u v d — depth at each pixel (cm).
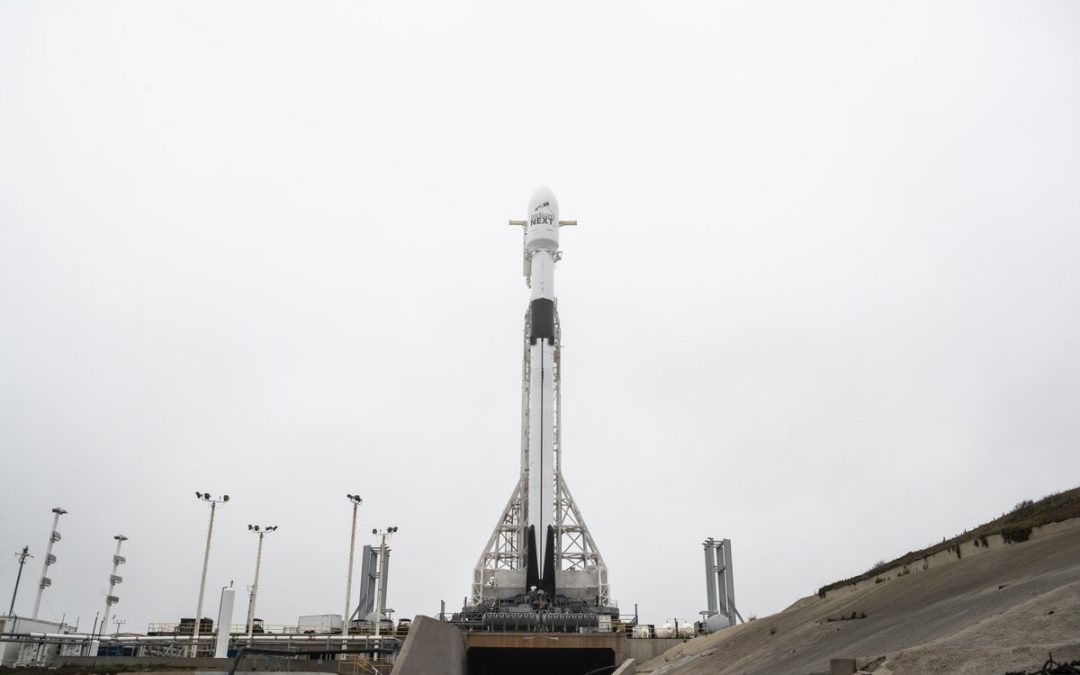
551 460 10412
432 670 6225
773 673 3781
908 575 4797
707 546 10731
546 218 11600
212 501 8394
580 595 10469
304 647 7025
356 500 8412
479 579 10638
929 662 2247
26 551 9262
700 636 8244
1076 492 4416
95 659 6003
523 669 9331
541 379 10700
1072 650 1969
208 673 5362
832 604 5334
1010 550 3803
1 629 6906
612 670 8119
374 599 10800
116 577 9031
